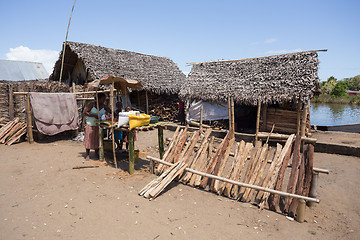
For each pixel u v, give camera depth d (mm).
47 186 4594
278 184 4441
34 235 3096
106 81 6160
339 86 50625
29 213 3613
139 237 3221
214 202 4445
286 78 9727
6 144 7719
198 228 3549
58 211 3719
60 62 14836
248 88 10344
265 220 3918
